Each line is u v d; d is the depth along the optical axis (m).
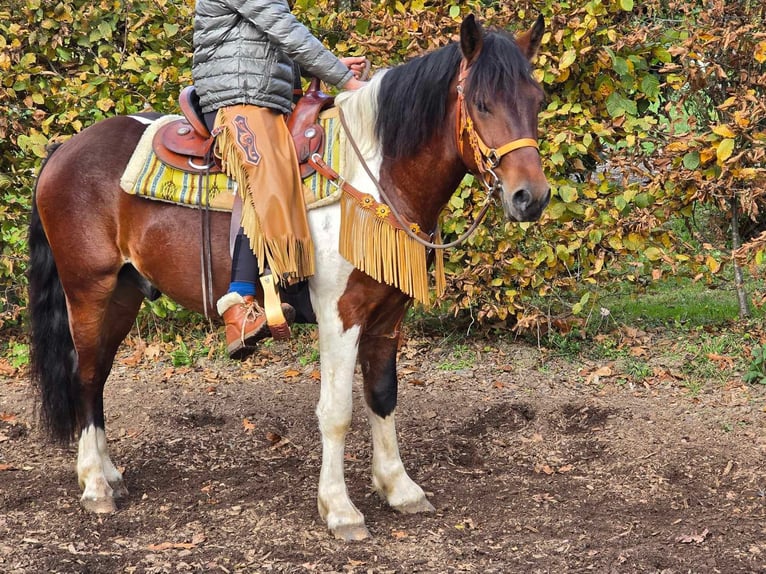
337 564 3.05
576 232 5.14
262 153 3.08
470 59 2.95
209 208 3.25
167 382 5.24
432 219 3.23
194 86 3.41
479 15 5.04
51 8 5.45
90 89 5.39
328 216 3.13
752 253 4.93
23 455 4.18
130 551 3.17
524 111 2.88
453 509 3.56
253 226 3.08
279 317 3.05
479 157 2.94
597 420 4.51
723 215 5.84
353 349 3.21
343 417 3.23
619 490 3.73
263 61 3.15
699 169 4.90
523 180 2.84
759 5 4.75
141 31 5.55
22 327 6.07
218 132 3.17
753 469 3.87
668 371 5.05
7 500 3.61
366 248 3.09
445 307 5.66
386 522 3.43
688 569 3.00
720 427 4.33
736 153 4.82
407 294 3.26
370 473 3.94
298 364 5.50
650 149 5.39
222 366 5.51
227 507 3.57
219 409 4.80
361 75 3.54
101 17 5.50
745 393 4.74
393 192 3.14
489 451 4.23
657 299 6.37
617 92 5.09
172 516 3.49
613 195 5.20
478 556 3.12
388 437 3.54
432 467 4.02
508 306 5.39
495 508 3.56
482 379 5.15
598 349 5.46
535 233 5.26
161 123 3.48
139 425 4.59
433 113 3.08
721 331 5.59
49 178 3.53
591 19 4.76
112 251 3.47
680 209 5.08
